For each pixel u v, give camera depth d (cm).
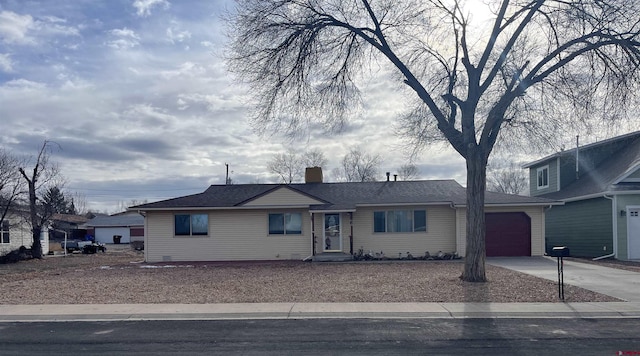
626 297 1278
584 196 2589
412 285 1505
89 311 1165
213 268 2231
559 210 3025
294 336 917
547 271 1872
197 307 1196
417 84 1658
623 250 2405
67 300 1323
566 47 1552
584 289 1405
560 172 3075
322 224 2623
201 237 2644
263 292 1422
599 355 773
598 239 2572
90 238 6081
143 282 1702
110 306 1225
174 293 1427
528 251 2561
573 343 850
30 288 1579
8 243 3472
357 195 2736
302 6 1677
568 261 2327
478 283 1523
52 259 3253
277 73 1680
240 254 2628
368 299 1278
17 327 1026
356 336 912
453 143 1634
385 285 1518
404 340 880
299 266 2244
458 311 1118
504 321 1036
